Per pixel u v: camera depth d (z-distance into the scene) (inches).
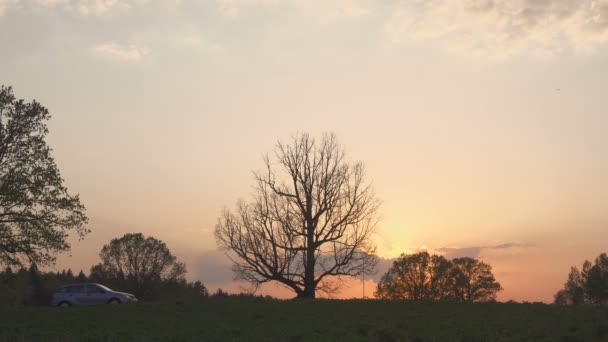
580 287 4773.6
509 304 1358.3
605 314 1100.5
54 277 1691.7
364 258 2085.4
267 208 2078.0
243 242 2039.9
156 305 1465.3
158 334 1123.9
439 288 3656.5
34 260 1571.1
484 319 1124.5
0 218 1531.7
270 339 1032.2
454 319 1146.7
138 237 4178.2
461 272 3735.2
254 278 2053.4
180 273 4220.0
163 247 4195.4
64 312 1407.5
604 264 4662.9
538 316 1125.1
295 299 1565.0
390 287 3710.6
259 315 1300.4
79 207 1625.2
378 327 1085.8
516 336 964.0
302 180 2079.2
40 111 1601.9
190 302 1492.4
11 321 1320.1
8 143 1552.7
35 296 2795.3
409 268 3703.3
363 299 1550.2
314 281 2012.8
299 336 1056.2
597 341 912.3
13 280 1665.8
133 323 1247.5
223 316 1310.3
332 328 1105.4
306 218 2034.9
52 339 1090.7
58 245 1572.3
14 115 1572.3
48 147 1617.9
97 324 1247.5
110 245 4136.3
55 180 1583.4
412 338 1001.5
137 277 4077.3
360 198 2128.4
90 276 4124.0
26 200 1531.7
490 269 3782.0
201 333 1127.6
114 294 1724.9
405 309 1310.3
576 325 1011.9
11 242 1525.6
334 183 2107.5
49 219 1588.3
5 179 1508.4
